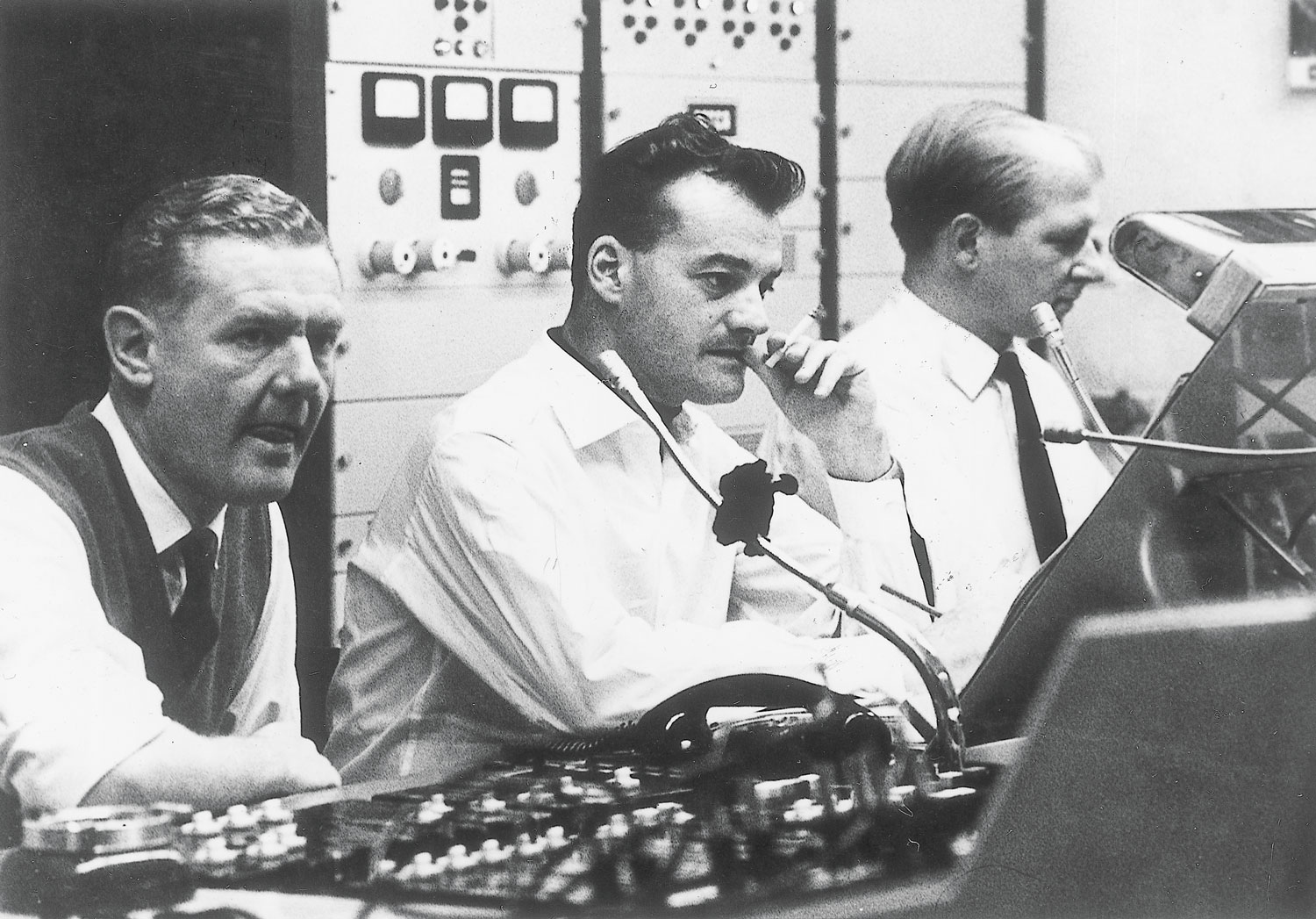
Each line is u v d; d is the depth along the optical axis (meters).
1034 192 2.21
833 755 1.26
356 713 1.79
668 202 1.78
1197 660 1.21
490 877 1.05
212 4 2.11
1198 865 1.20
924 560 1.87
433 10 2.25
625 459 1.81
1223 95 2.99
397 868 1.07
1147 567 1.43
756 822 1.17
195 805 1.27
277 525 1.75
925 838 1.17
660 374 1.81
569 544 1.67
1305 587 1.41
